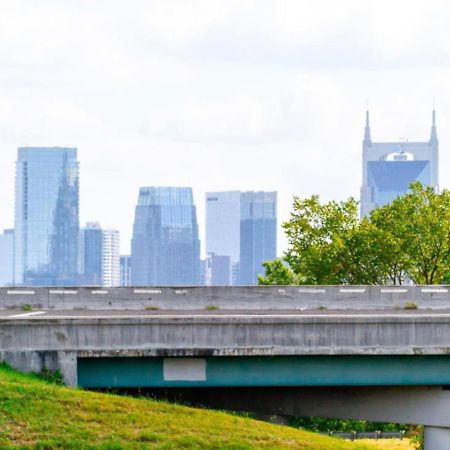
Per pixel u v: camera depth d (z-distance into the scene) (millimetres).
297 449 72375
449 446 86125
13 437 68812
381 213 182250
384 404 87188
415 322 84125
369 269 175625
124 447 68438
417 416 86562
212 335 82250
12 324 80812
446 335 84438
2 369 79750
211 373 83188
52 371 80812
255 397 88875
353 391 87875
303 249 184000
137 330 81688
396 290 104062
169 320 81875
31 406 72312
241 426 75312
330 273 175625
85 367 82250
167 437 70688
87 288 100250
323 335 83312
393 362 84812
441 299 104875
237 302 101312
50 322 81062
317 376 84062
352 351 83375
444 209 177500
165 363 82688
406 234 173500
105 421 72000
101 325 81438
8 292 99812
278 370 83688
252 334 82562
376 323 83750
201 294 101062
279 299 101750
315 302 102750
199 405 88000
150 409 75062
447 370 85188
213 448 70062
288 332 82875
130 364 82500
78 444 68312
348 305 102812
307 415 88625
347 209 185625
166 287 100625
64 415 72000
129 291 100375
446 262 173875
